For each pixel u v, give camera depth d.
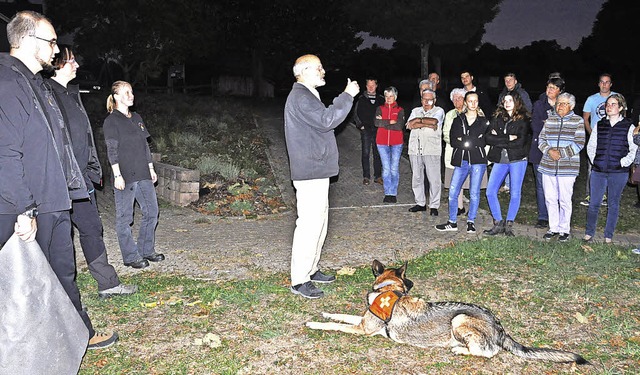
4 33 24.47
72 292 4.35
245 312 5.23
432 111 9.25
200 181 10.94
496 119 7.86
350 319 4.98
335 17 28.36
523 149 7.81
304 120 5.30
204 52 29.70
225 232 8.44
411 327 4.51
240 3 27.69
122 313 5.19
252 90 32.81
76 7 26.77
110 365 4.25
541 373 4.16
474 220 8.84
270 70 33.94
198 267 6.68
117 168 6.23
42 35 3.88
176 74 35.62
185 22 28.12
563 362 4.24
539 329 4.88
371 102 11.29
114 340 4.59
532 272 6.32
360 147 14.54
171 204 10.35
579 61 44.59
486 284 5.96
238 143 14.29
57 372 3.80
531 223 8.98
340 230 8.49
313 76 5.43
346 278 6.22
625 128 7.26
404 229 8.50
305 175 5.44
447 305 4.53
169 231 8.48
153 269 6.58
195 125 16.23
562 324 4.97
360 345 4.58
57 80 4.90
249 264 6.80
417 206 9.62
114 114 6.28
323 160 5.46
